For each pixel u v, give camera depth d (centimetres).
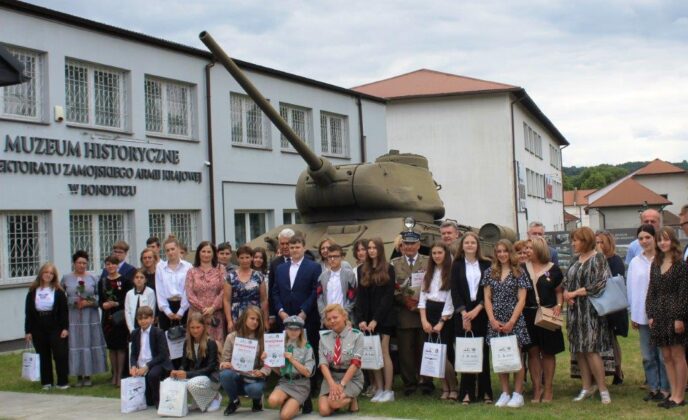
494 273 929
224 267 1080
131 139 1947
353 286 1013
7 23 1648
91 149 1836
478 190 3881
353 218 1441
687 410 855
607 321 922
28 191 1683
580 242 921
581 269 917
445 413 872
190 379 929
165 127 2080
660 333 869
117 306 1152
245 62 2292
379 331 981
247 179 2331
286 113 2525
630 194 7156
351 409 898
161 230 2062
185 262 1130
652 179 8012
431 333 981
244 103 2359
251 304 1038
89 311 1164
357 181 1399
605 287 904
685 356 889
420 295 984
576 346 919
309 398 902
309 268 1021
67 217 1769
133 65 1962
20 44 1677
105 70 1914
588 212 7400
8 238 1659
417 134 3969
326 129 2712
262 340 927
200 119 2167
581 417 834
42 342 1148
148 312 992
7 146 1641
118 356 1158
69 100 1812
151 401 988
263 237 1425
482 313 946
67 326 1150
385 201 1403
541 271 938
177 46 2073
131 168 1945
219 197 2223
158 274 1111
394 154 1611
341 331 895
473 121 3884
